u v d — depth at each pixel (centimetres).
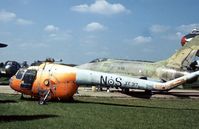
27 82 2227
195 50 3838
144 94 3334
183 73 3741
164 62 3881
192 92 4538
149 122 1459
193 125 1429
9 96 2508
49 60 2302
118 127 1297
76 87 2242
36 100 2250
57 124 1307
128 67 3903
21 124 1274
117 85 2231
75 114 1609
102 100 2586
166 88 2184
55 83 2200
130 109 1919
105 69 3950
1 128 1190
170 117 1645
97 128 1256
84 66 4056
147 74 3822
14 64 4862
